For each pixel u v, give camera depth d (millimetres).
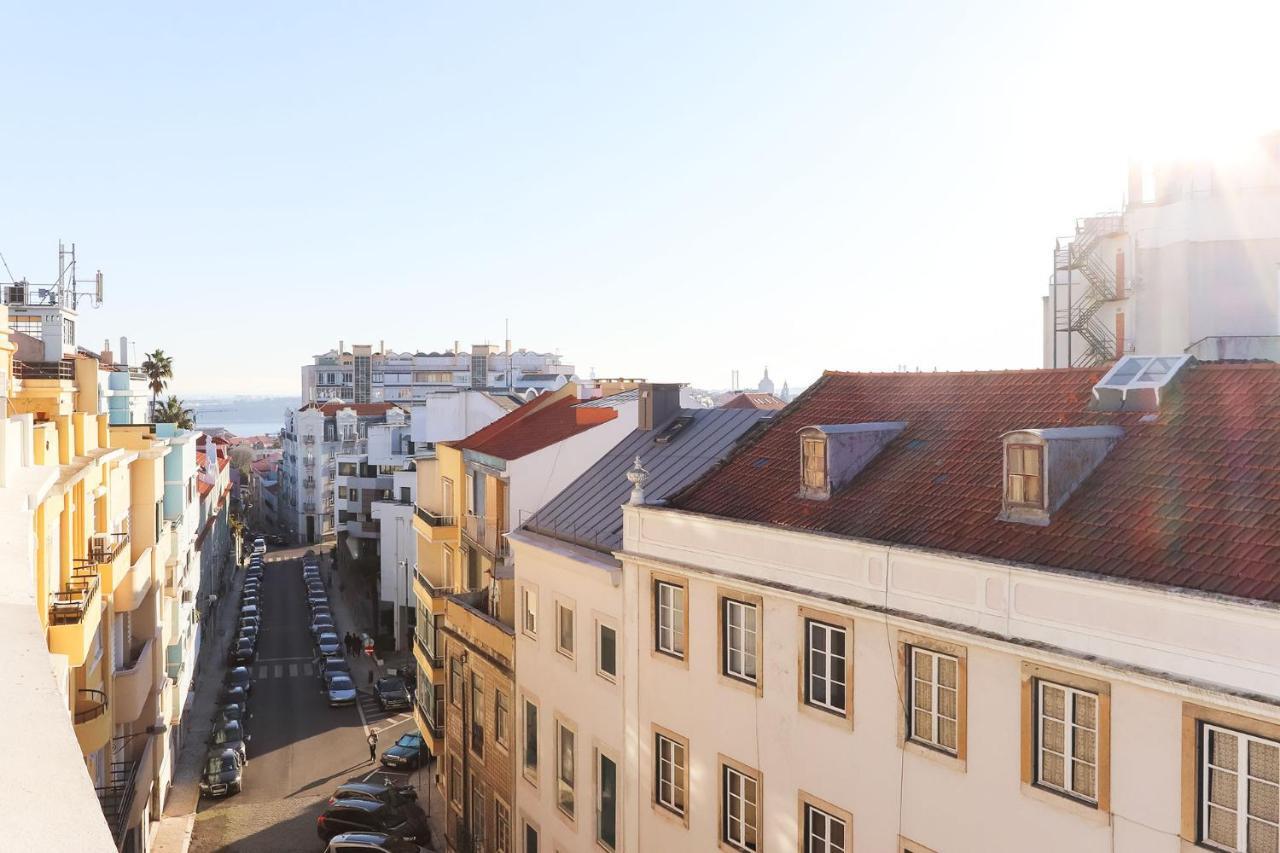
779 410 26109
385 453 91188
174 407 90062
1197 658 12844
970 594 15805
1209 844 12836
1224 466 15477
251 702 59344
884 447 21000
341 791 40969
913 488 19062
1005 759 15305
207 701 59375
